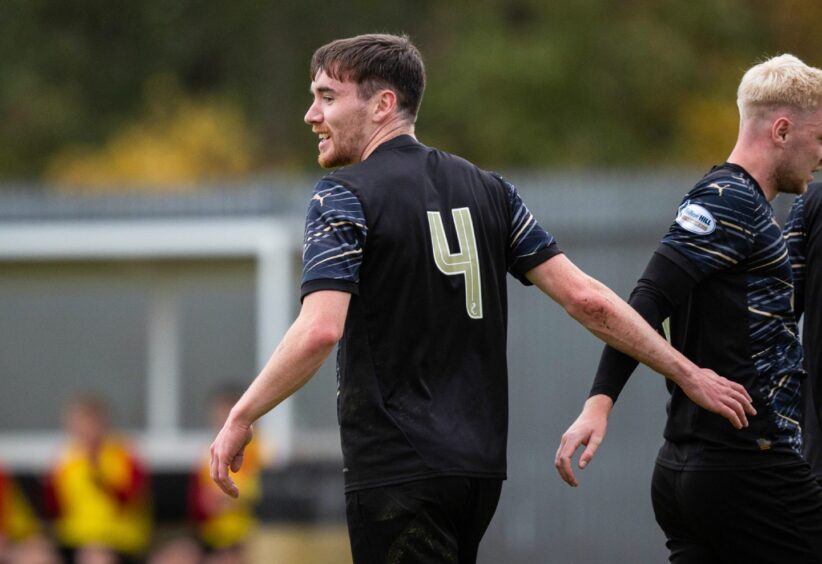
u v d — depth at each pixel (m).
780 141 14.62
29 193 44.03
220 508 38.78
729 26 102.56
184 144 95.12
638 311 14.30
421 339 13.55
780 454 14.39
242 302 49.00
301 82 108.62
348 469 13.68
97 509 39.72
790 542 14.40
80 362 49.28
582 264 38.53
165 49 113.00
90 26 116.12
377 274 13.55
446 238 13.76
